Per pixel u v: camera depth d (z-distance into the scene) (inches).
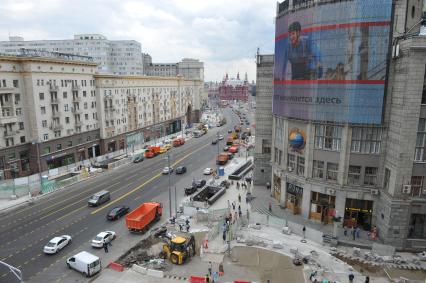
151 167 3221.0
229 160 3479.3
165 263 1419.8
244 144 4254.4
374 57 1547.7
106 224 1850.4
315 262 1416.1
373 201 1660.9
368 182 1674.5
